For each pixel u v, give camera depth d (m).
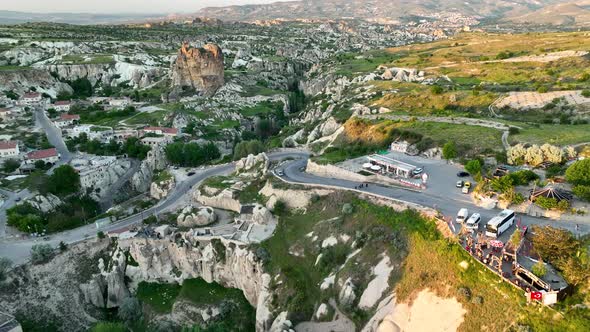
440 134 110.56
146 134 179.38
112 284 91.50
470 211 73.19
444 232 66.38
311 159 111.75
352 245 75.50
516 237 59.06
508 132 108.12
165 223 102.94
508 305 53.16
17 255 93.69
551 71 169.62
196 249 92.56
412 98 154.38
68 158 157.75
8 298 85.38
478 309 54.94
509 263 57.78
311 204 91.75
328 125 153.25
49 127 189.75
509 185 75.44
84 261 94.31
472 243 61.91
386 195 82.38
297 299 73.94
